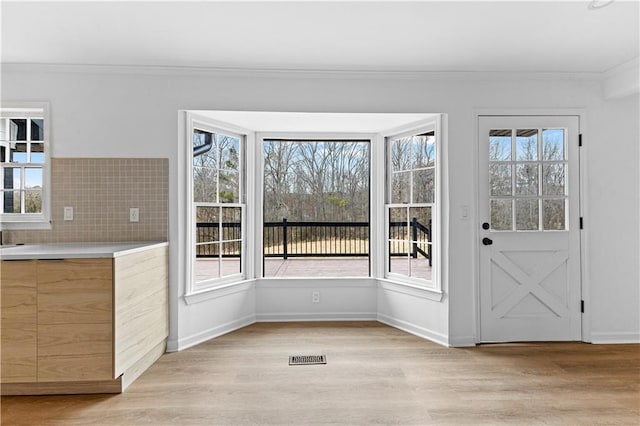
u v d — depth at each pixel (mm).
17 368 2301
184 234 3166
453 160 3236
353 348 3127
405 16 2287
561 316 3289
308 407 2195
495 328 3273
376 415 2109
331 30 2473
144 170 3107
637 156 3289
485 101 3262
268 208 4078
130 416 2111
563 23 2379
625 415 2111
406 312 3588
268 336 3422
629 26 2418
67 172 3070
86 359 2318
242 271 3830
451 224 3219
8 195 3203
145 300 2709
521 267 3297
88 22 2350
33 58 2902
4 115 3135
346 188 4133
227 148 3701
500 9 2205
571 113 3275
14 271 2291
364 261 4098
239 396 2326
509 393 2365
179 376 2609
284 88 3217
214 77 3166
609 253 3293
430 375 2621
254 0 2104
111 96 3092
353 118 3414
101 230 3088
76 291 2314
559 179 3316
